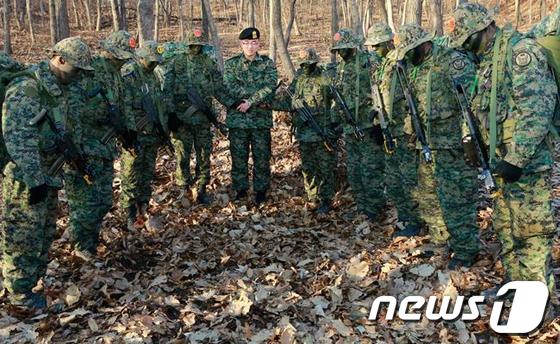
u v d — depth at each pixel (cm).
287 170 741
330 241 538
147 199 607
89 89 454
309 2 4866
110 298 417
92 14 4106
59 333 371
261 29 3406
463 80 368
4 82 359
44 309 402
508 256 375
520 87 309
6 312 397
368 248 509
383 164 561
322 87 594
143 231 565
